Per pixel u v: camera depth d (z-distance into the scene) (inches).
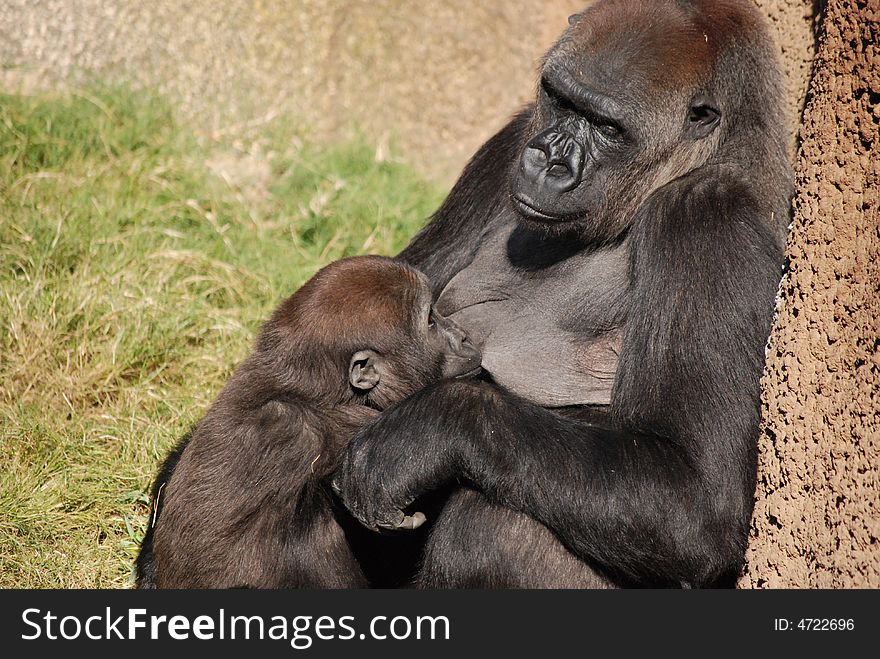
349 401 378.0
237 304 597.6
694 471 332.2
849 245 312.3
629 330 351.3
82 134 685.9
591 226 367.6
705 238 342.6
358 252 658.2
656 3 363.6
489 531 346.3
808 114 349.4
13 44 732.7
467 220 425.7
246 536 349.7
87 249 590.2
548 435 336.8
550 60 369.4
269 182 719.1
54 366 520.7
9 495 440.8
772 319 344.8
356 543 370.3
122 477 465.1
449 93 815.7
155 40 759.7
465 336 391.5
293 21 795.4
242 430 357.1
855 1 317.4
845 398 305.6
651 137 357.4
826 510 308.7
